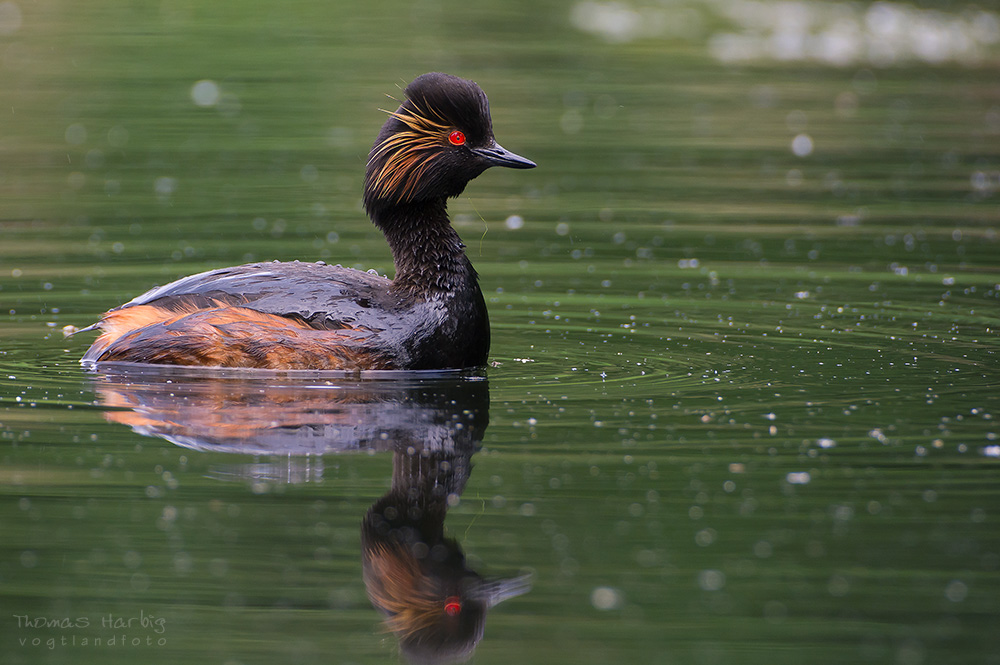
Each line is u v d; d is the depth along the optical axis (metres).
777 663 7.38
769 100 31.30
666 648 7.60
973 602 8.00
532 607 8.07
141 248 18.34
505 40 37.38
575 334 14.46
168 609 8.04
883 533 8.90
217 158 24.89
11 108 28.39
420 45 35.59
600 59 35.50
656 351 13.66
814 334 14.37
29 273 16.88
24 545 8.81
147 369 12.59
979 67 35.72
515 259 18.36
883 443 10.59
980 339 14.05
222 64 32.75
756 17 42.41
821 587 8.22
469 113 13.34
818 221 20.59
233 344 12.43
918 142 26.92
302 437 10.87
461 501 9.51
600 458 10.32
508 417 11.36
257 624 7.94
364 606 8.12
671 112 29.78
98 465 10.20
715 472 10.01
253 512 9.39
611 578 8.36
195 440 10.80
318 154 25.31
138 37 35.81
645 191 22.95
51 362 12.98
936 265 17.77
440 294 13.06
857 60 36.72
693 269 17.72
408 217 13.44
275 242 18.81
